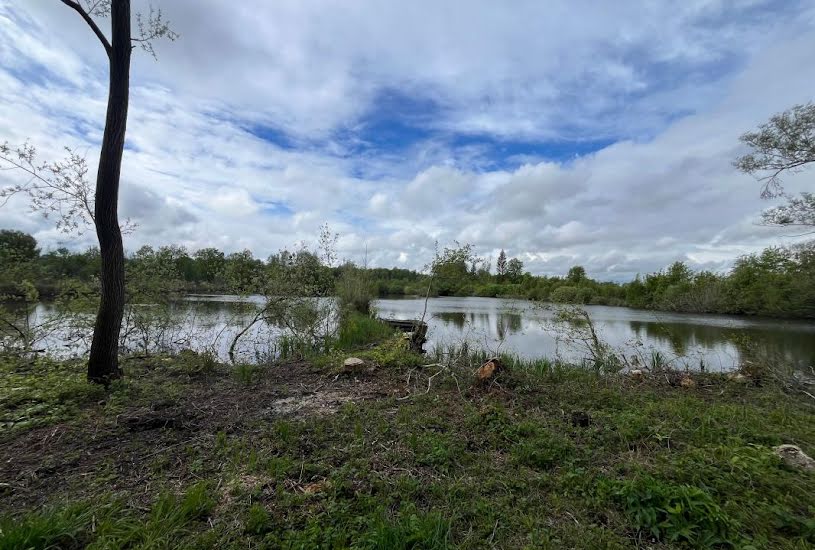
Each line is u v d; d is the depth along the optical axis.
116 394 5.00
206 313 13.49
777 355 9.23
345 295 14.91
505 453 3.59
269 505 2.61
